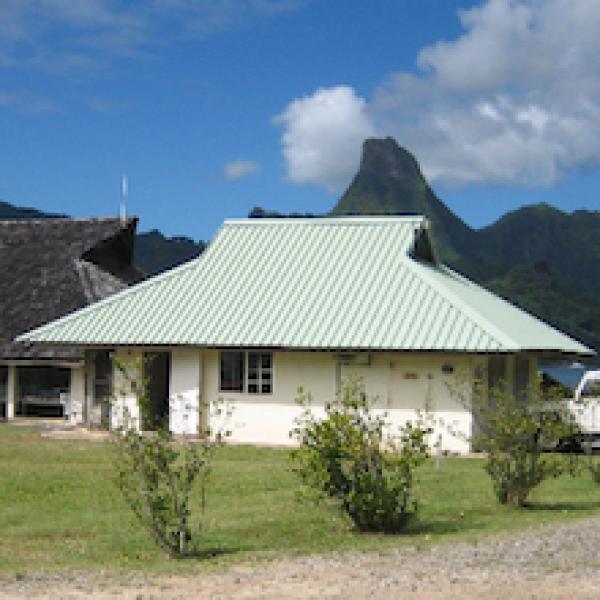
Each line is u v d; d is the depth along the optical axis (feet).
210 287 100.99
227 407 87.20
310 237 105.29
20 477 64.80
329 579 35.19
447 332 87.10
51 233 129.39
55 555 41.63
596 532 44.93
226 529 47.55
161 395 102.27
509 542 42.39
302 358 93.35
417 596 32.24
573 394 92.79
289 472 69.00
